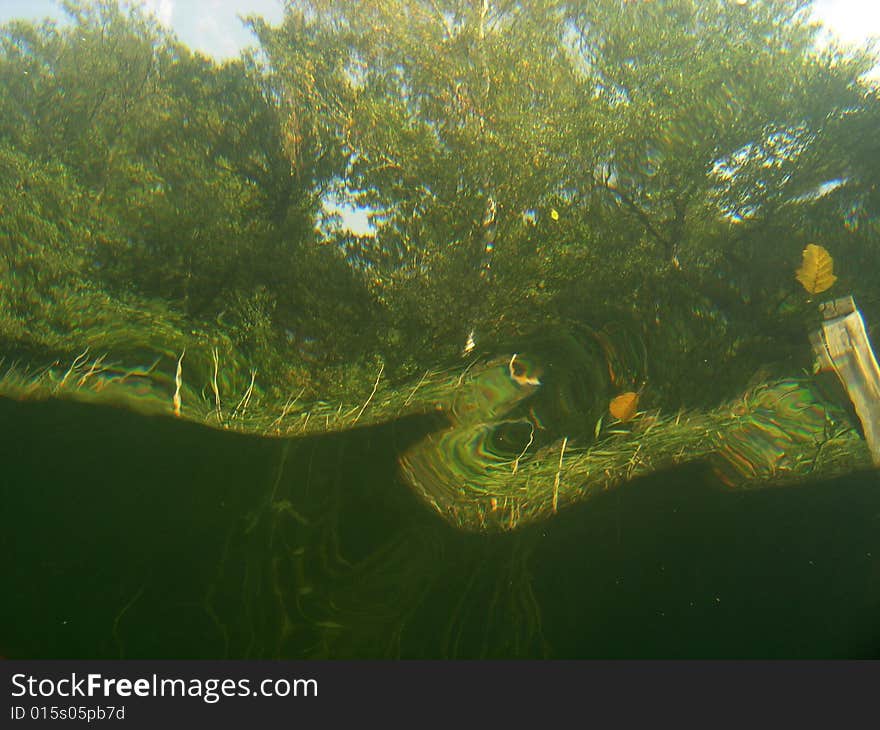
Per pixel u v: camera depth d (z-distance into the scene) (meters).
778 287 6.32
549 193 8.16
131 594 2.21
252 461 3.38
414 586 2.31
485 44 8.61
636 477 3.13
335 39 9.26
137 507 2.81
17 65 9.71
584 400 4.55
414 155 8.46
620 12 8.33
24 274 7.50
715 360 5.02
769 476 3.03
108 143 9.42
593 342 5.81
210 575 2.34
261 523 2.73
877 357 4.31
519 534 2.68
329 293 8.29
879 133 6.88
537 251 7.89
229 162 9.53
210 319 7.58
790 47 7.93
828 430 3.29
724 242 7.36
